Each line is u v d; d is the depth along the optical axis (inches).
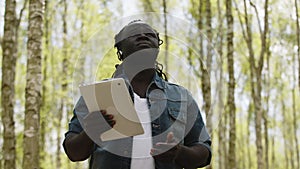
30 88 297.1
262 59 600.4
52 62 673.0
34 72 298.2
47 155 708.7
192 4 620.1
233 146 519.8
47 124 674.2
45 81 653.9
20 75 672.4
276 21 748.6
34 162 290.0
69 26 668.7
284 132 1030.4
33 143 292.2
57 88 652.1
